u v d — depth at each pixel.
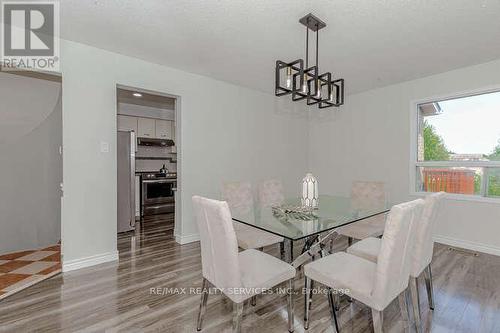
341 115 4.42
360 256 1.95
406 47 2.59
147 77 2.99
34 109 3.24
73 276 2.39
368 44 2.52
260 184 3.04
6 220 3.04
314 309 1.90
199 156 3.49
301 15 2.04
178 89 3.26
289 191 4.64
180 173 3.34
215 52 2.74
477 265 2.61
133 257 2.88
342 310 1.89
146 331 1.63
